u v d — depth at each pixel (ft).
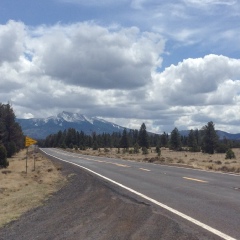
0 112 222.07
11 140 224.33
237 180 73.31
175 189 59.62
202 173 90.94
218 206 43.06
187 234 29.53
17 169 116.57
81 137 547.49
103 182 70.85
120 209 40.52
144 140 422.00
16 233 32.14
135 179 77.00
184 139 484.74
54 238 29.22
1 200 54.08
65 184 71.82
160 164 131.64
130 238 28.37
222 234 29.91
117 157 205.36
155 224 33.01
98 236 29.17
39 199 52.34
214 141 294.87
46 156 209.46
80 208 42.24
